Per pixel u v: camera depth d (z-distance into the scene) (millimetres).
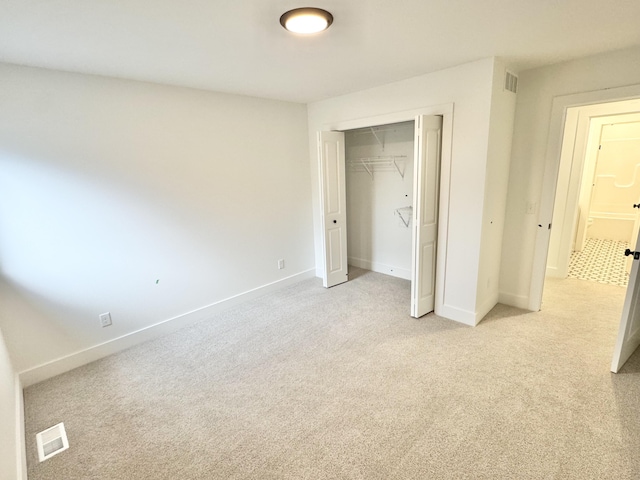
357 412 2045
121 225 2807
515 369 2377
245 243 3754
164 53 2152
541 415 1938
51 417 2119
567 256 4086
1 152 2219
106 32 1800
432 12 1702
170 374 2537
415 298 3189
